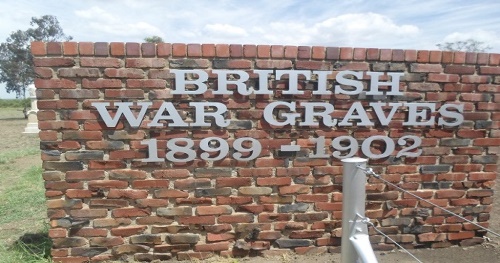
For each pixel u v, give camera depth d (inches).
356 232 85.5
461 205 140.9
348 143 131.8
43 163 120.9
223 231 131.6
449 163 137.9
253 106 125.8
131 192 125.6
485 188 141.3
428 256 137.2
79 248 126.4
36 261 128.4
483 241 144.9
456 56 131.6
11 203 205.6
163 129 123.7
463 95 134.1
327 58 125.6
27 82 1583.4
